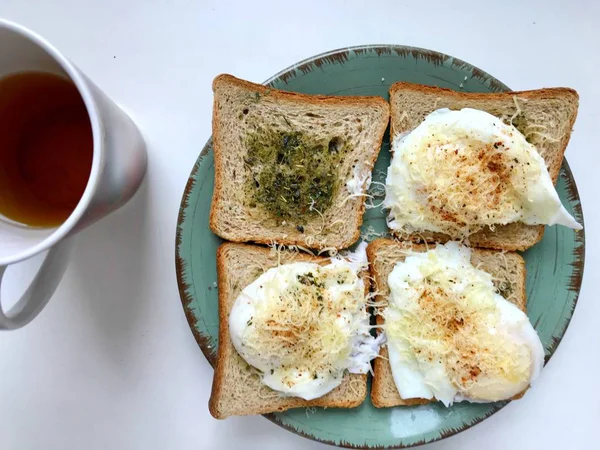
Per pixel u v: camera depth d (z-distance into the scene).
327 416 0.26
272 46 0.28
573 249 0.26
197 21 0.28
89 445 0.28
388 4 0.28
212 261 0.26
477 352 0.25
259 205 0.26
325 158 0.27
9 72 0.20
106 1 0.28
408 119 0.27
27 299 0.21
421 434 0.26
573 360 0.28
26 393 0.28
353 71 0.26
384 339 0.27
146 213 0.27
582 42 0.28
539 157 0.25
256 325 0.24
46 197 0.22
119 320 0.28
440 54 0.26
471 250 0.27
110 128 0.20
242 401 0.26
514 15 0.28
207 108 0.28
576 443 0.28
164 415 0.28
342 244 0.27
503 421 0.28
